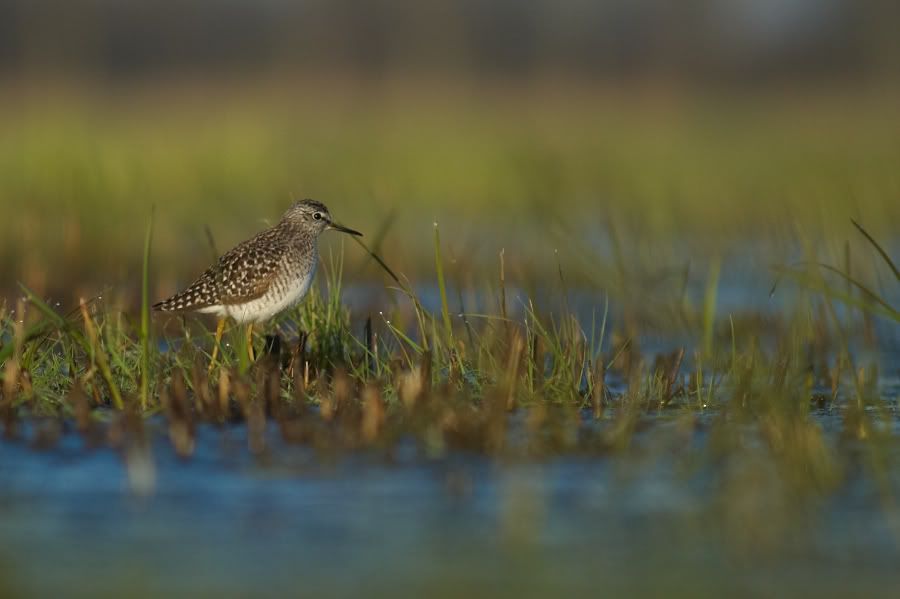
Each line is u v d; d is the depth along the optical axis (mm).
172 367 12406
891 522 9000
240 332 12703
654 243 22875
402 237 22766
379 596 7754
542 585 7953
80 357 12812
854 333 16375
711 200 27547
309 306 13562
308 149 32219
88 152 27125
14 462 10188
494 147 33781
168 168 26922
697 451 10617
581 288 19484
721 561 8359
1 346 12391
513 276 19359
